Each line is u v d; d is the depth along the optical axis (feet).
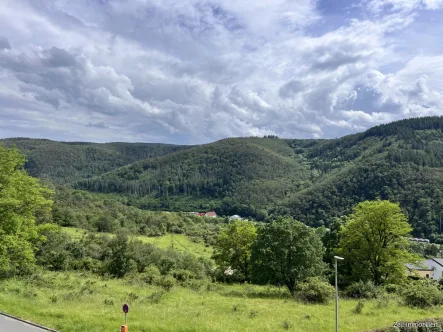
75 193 445.37
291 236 108.68
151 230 355.77
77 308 59.26
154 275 124.77
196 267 184.34
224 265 167.84
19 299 61.57
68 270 151.43
